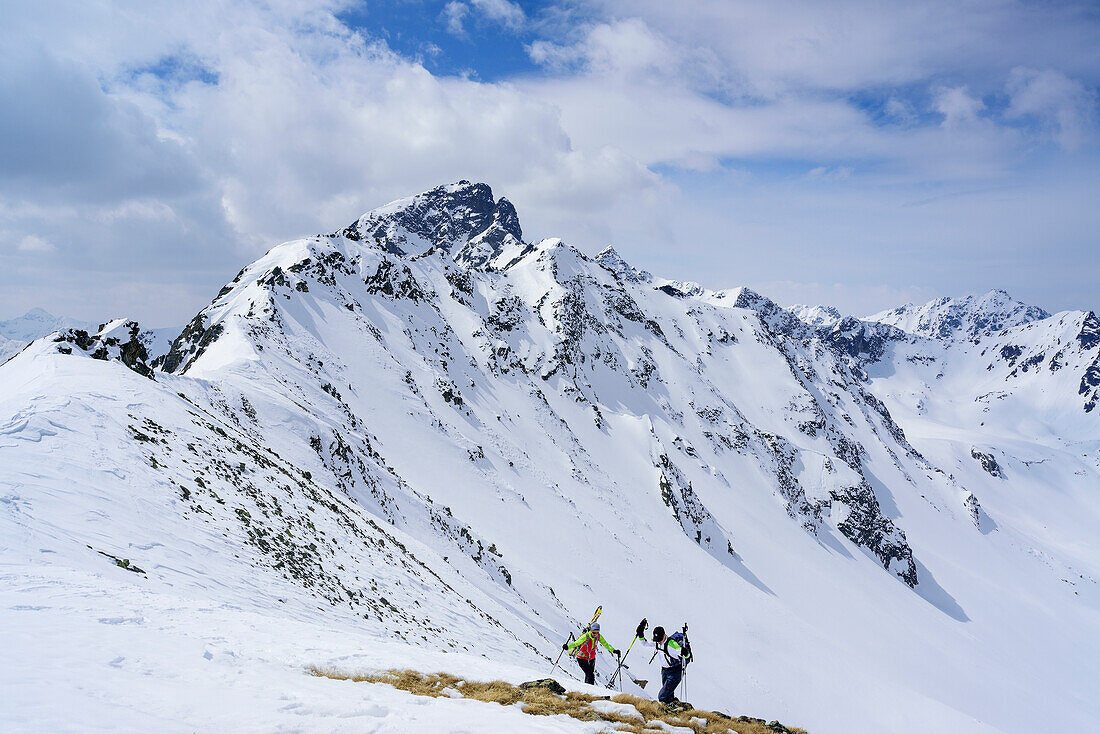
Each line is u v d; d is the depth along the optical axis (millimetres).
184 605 15891
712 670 90125
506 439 135000
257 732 8062
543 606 72250
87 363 38406
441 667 16625
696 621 103250
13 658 8547
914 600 186625
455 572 54125
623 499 148625
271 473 39406
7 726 6211
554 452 148750
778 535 184125
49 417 25672
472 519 91000
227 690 9789
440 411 121312
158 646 11383
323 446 60312
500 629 42594
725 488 198625
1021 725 119438
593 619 18719
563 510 118500
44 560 15141
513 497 109188
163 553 20391
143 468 26016
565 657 50562
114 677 9023
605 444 177875
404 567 40844
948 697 121312
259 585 22812
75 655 9461
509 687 15344
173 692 9070
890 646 138250
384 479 68312
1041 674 163375
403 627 28844
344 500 51219
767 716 84000
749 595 126438
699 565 131375
